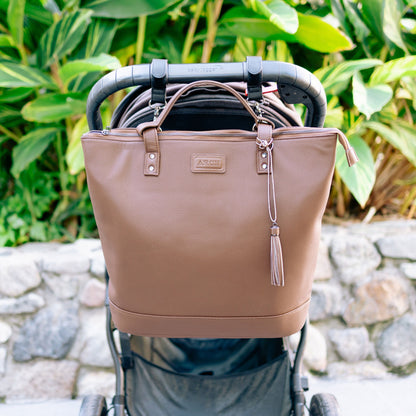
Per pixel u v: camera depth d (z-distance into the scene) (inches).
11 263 75.0
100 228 37.4
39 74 77.8
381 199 100.9
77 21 77.1
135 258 36.4
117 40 90.2
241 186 35.5
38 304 75.7
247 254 35.8
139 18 85.0
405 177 99.2
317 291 80.2
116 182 35.7
